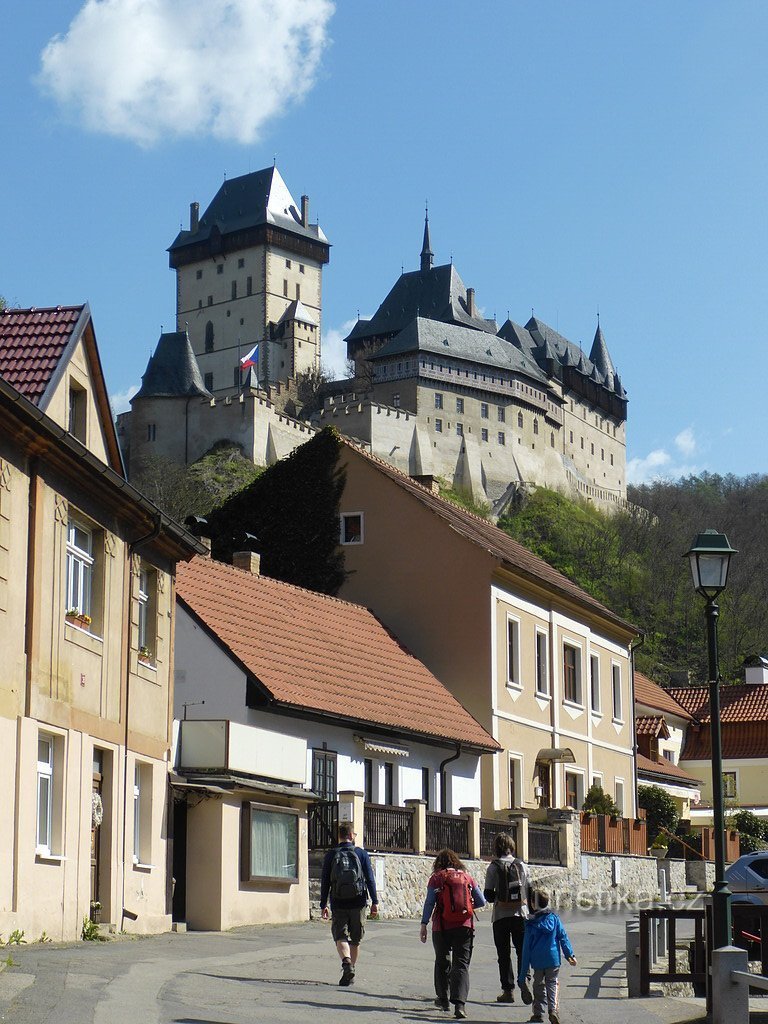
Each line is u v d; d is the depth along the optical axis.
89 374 23.17
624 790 48.84
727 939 16.05
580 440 194.00
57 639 20.50
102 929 21.59
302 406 174.00
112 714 22.69
